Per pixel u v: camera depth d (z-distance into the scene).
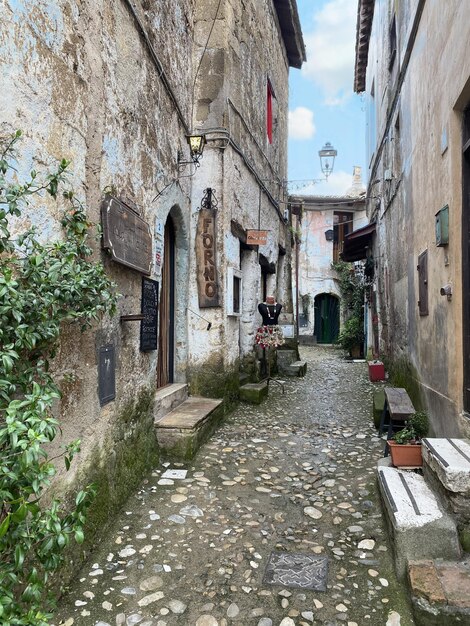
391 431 4.80
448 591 2.46
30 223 2.37
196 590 2.70
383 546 3.14
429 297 4.79
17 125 2.26
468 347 3.60
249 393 7.36
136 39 4.10
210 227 6.28
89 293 2.44
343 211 20.95
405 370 6.73
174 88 5.43
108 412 3.43
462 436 3.54
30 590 1.75
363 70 14.13
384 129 9.30
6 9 2.17
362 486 4.09
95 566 2.90
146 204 4.38
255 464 4.61
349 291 19.42
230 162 6.67
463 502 2.85
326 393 8.52
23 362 2.13
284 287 12.30
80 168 2.95
